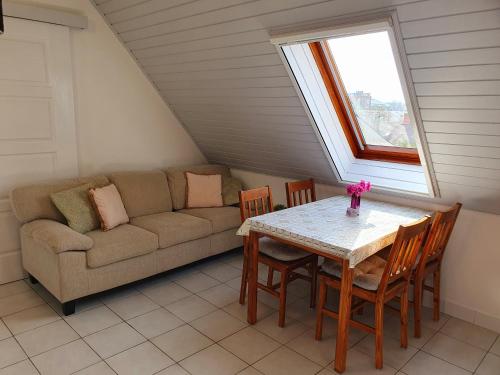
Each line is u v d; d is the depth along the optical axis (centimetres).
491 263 273
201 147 449
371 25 198
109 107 369
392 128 308
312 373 225
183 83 354
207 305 297
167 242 321
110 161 379
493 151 225
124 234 303
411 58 202
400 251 218
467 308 286
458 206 255
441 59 193
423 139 244
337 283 239
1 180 308
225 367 227
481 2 161
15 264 322
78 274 270
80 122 352
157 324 269
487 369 234
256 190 293
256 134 355
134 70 380
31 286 315
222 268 366
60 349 237
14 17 294
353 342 256
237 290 323
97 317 274
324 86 293
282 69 263
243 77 294
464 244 284
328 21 214
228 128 375
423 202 301
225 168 453
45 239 266
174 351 240
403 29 192
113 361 228
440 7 172
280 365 231
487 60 182
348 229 243
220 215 370
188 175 405
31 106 314
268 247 279
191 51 304
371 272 242
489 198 261
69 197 304
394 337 263
